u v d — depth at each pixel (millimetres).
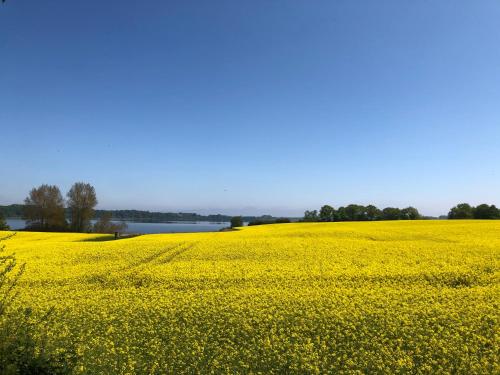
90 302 17156
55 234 56875
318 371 10695
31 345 8453
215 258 27188
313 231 44875
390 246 30234
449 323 13406
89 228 108562
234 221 105438
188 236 45156
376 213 119438
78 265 25547
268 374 10844
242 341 12812
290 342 12500
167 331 13609
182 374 11039
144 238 43312
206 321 14367
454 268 21281
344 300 16172
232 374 10953
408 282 19391
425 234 38750
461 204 103938
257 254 28234
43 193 103438
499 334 12320
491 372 10297
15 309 15641
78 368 10750
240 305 16047
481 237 35531
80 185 106562
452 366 10672
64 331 13531
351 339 12617
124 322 14469
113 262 26422
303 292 17844
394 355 11445
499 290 17156
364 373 10766
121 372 11070
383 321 13727
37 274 22922
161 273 22281
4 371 7637
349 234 40688
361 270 21703
